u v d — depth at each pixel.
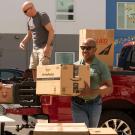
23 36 44.69
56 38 45.16
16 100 15.29
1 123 12.40
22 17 44.78
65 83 13.00
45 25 17.39
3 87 15.20
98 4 45.47
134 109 17.30
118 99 17.06
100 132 11.23
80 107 13.88
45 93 13.60
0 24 44.69
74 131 10.88
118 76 17.06
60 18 45.31
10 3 44.75
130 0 45.72
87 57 13.92
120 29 45.75
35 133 10.81
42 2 45.09
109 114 17.05
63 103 16.06
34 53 17.73
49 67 13.45
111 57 16.67
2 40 44.62
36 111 15.64
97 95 13.84
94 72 13.84
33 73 15.87
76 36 45.28
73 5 45.41
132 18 46.38
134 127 17.12
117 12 45.69
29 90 15.34
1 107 15.60
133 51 18.36
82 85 13.11
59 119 16.00
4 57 44.50
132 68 18.05
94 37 16.50
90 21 45.47
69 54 45.22
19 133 18.64
